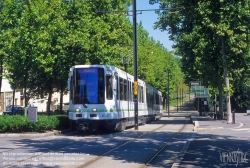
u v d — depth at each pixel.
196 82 47.44
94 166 11.32
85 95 22.23
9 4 25.58
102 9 31.91
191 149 14.46
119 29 34.00
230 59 34.06
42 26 24.80
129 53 37.75
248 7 26.84
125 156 13.43
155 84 79.12
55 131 22.98
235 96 75.44
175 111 96.25
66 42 27.03
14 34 25.22
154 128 28.44
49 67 27.05
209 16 25.14
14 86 30.70
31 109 20.72
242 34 30.42
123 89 25.06
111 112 22.28
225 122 33.66
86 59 29.19
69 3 28.59
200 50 35.72
